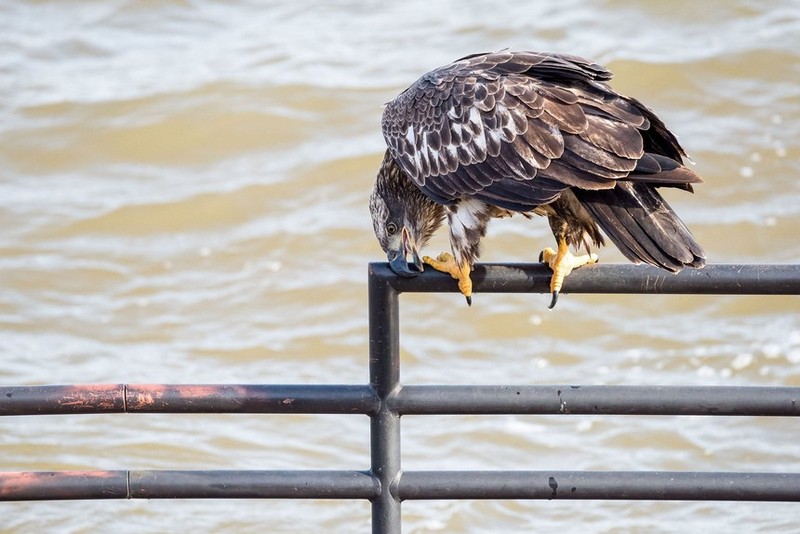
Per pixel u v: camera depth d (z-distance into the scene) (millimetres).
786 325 14594
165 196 17891
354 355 14477
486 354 14328
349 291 15703
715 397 5770
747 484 5770
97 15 22969
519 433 12719
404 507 11461
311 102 19531
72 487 5852
